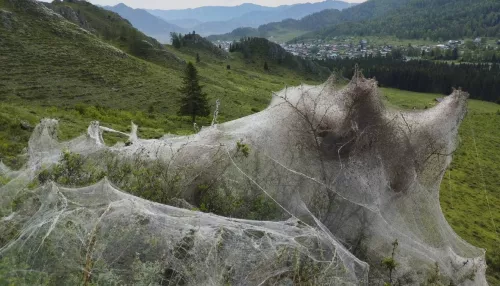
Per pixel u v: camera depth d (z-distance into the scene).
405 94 104.75
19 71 39.91
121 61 53.50
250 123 10.41
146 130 23.70
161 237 5.28
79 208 5.50
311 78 131.75
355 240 7.43
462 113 10.14
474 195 25.66
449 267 8.13
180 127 32.31
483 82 105.19
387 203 8.09
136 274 4.57
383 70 128.38
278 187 7.84
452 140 9.67
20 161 9.48
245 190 7.73
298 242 6.00
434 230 9.12
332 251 6.28
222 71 95.56
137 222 5.41
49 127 13.34
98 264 4.54
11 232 5.04
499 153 46.69
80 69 45.69
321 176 7.89
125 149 9.48
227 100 52.94
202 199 7.32
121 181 7.06
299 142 8.20
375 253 7.32
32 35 49.91
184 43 133.12
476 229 17.78
